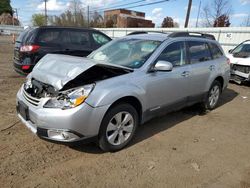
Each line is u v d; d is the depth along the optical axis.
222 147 4.23
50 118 3.21
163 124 5.03
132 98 3.85
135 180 3.18
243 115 5.94
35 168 3.29
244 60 9.23
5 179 3.04
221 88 6.28
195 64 5.14
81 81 3.59
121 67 3.92
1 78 8.27
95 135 3.45
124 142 3.88
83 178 3.16
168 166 3.54
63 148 3.82
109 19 55.91
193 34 5.48
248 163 3.77
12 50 18.52
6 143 3.86
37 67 4.09
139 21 59.94
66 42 7.60
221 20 32.06
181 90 4.78
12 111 5.20
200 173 3.43
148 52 4.34
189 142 4.32
